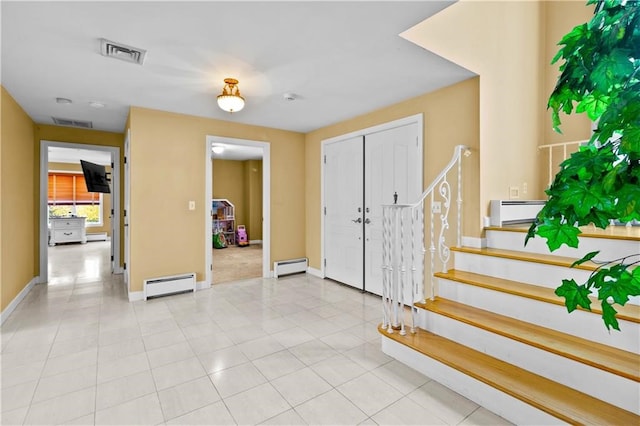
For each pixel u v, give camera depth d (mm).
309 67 2689
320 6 1888
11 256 3357
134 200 3738
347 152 4348
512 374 1876
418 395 1968
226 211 8820
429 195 3254
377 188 3898
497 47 3037
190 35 2193
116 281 4672
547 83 3664
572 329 1951
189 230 4121
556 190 771
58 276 4992
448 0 1837
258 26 2092
